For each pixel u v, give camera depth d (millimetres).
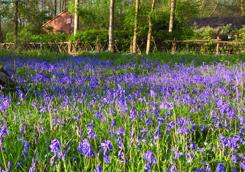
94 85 7645
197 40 26594
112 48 25625
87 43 30938
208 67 12203
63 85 7609
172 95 6301
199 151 3531
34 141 3580
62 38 36344
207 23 44031
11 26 53594
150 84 8188
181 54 20359
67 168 2885
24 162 3088
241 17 43938
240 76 9102
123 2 37781
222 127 4414
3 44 32406
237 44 25219
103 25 41125
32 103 5238
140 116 4621
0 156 3100
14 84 7547
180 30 29844
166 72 10664
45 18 51812
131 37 29547
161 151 3336
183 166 3080
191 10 31781
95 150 3336
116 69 11820
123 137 3760
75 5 36219
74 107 5137
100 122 4391
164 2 31000
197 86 7668
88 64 12555
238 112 4891
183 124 3982
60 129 3957
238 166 3271
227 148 3568
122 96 5441
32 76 8766
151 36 28250
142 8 28172
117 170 2855
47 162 3064
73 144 3553
